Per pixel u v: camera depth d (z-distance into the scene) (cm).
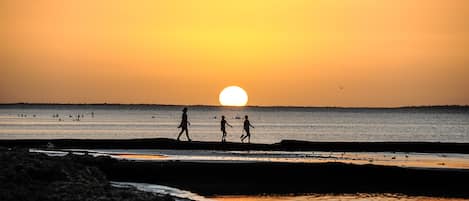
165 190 8400
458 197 8606
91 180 7975
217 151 11744
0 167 7544
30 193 6750
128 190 7350
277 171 9344
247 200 8131
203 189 8812
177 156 10606
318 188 9069
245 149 12088
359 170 9350
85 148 12019
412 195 8688
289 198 8319
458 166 9844
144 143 12106
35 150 11262
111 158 9325
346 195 8600
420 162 10481
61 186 7219
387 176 9294
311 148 12456
